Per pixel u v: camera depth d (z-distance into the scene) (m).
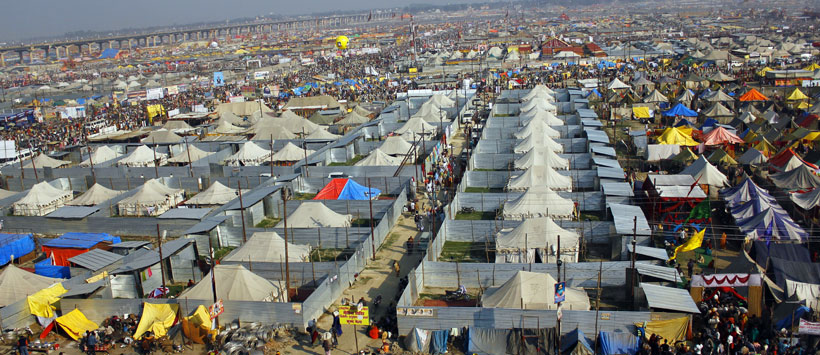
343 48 193.25
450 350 32.34
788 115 80.56
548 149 63.69
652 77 127.94
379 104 114.00
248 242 44.50
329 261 45.44
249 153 74.44
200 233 47.88
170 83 168.38
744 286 33.25
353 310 31.83
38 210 60.38
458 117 92.69
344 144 75.81
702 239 42.91
